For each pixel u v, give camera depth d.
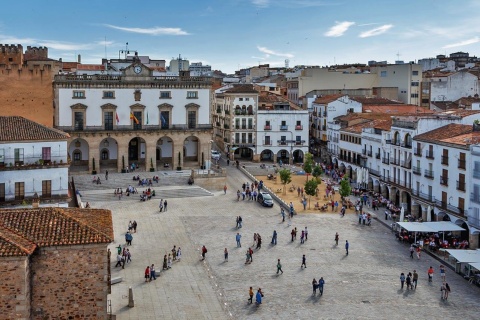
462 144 71.56
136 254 63.16
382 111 137.00
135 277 55.88
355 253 65.56
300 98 167.75
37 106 104.25
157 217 80.00
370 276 57.81
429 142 80.06
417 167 83.81
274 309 49.03
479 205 67.94
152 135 111.62
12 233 33.62
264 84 184.88
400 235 70.94
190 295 51.72
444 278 54.91
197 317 46.84
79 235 34.34
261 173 119.75
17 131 67.31
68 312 34.16
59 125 106.50
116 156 113.50
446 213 75.12
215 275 57.41
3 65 101.62
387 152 96.56
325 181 112.38
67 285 33.97
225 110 138.62
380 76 175.62
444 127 84.00
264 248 66.94
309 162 114.81
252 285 54.84
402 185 89.69
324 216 83.50
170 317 46.56
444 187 76.06
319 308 49.41
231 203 90.31
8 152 65.88
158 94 111.94
